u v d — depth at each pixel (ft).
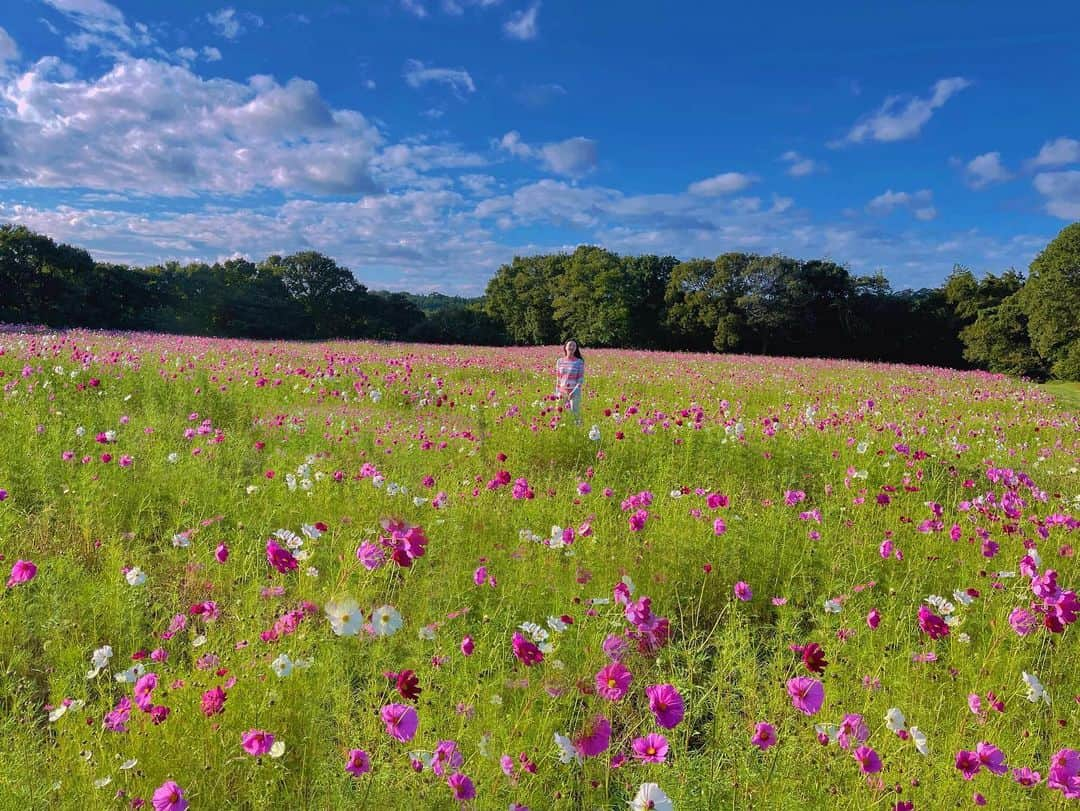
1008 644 12.54
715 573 15.11
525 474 24.02
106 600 11.54
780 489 23.15
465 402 39.45
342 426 26.02
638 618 9.14
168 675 9.20
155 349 64.13
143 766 7.53
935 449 28.43
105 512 16.19
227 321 184.65
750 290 195.21
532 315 217.56
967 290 186.91
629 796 7.99
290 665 8.34
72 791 7.09
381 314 216.33
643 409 37.96
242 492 18.12
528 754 8.21
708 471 24.21
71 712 8.39
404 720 6.59
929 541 17.29
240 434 25.36
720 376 69.36
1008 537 18.24
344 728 8.67
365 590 12.33
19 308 144.15
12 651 10.48
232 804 7.55
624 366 79.36
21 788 6.90
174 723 8.00
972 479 26.22
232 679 8.50
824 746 8.46
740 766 8.12
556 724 9.38
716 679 10.57
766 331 194.08
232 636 10.44
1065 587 15.74
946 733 9.64
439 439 26.73
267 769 7.63
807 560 15.85
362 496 17.90
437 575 13.87
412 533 8.79
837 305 199.82
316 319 206.28
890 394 57.77
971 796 8.18
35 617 11.47
